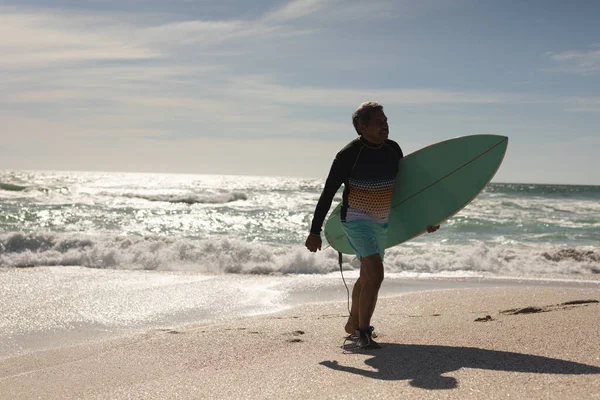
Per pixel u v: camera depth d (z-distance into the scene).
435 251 10.84
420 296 6.24
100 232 16.23
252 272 8.84
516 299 5.59
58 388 2.98
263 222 19.62
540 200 32.88
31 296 6.15
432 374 2.53
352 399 2.24
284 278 7.97
